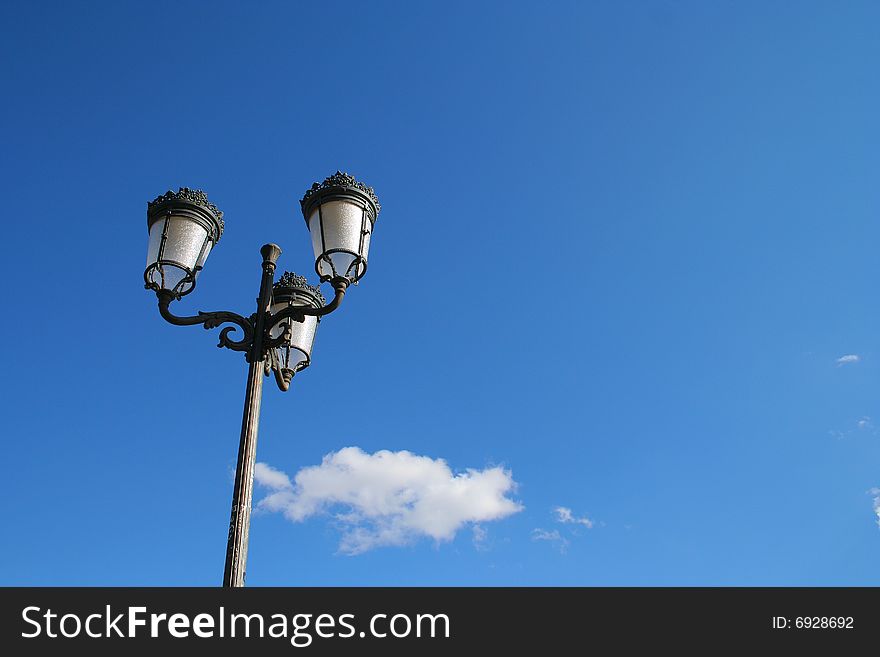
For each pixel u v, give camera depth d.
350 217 7.48
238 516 6.25
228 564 6.11
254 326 7.30
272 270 7.69
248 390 6.96
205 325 7.21
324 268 7.38
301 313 7.26
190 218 7.42
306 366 8.60
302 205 7.78
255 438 6.71
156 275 7.25
